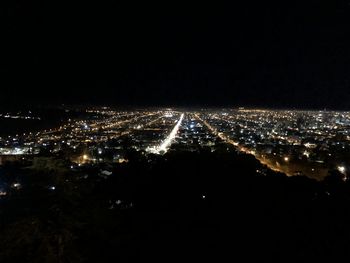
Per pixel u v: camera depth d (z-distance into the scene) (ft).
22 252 69.62
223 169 133.08
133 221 87.61
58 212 86.28
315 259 70.44
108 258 70.85
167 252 73.26
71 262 68.64
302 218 87.81
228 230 81.61
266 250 73.51
